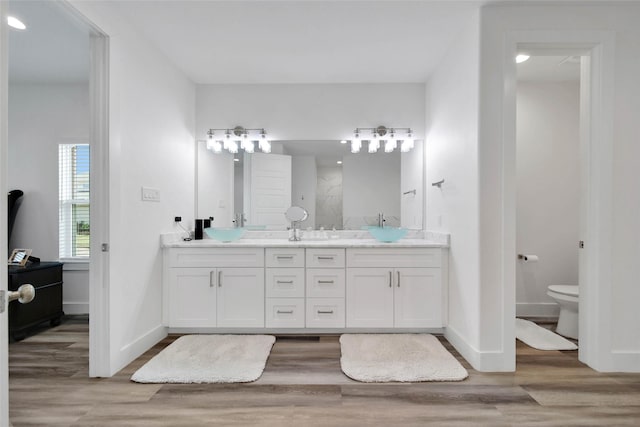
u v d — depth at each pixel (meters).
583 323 2.43
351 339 2.86
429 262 2.96
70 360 2.51
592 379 2.19
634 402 1.92
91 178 2.22
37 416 1.79
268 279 3.01
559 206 3.61
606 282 2.30
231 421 1.75
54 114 3.71
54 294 3.33
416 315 2.97
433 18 2.43
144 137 2.66
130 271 2.49
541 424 1.72
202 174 3.63
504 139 2.29
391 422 1.74
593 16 2.30
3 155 0.78
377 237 3.27
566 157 3.62
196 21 2.47
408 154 3.62
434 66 3.21
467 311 2.51
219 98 3.63
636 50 2.31
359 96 3.63
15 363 2.46
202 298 3.01
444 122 3.01
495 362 2.30
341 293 3.00
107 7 2.19
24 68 3.32
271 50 2.91
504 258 2.29
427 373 2.23
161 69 2.93
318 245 3.00
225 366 2.35
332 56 3.02
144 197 2.67
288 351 2.66
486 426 1.70
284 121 3.65
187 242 3.16
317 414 1.81
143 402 1.93
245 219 3.65
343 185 3.67
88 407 1.88
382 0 2.23
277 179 3.66
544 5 2.29
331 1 2.24
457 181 2.71
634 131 2.31
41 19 2.48
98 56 2.22
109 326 2.24
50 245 3.70
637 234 2.30
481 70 2.30
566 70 3.34
